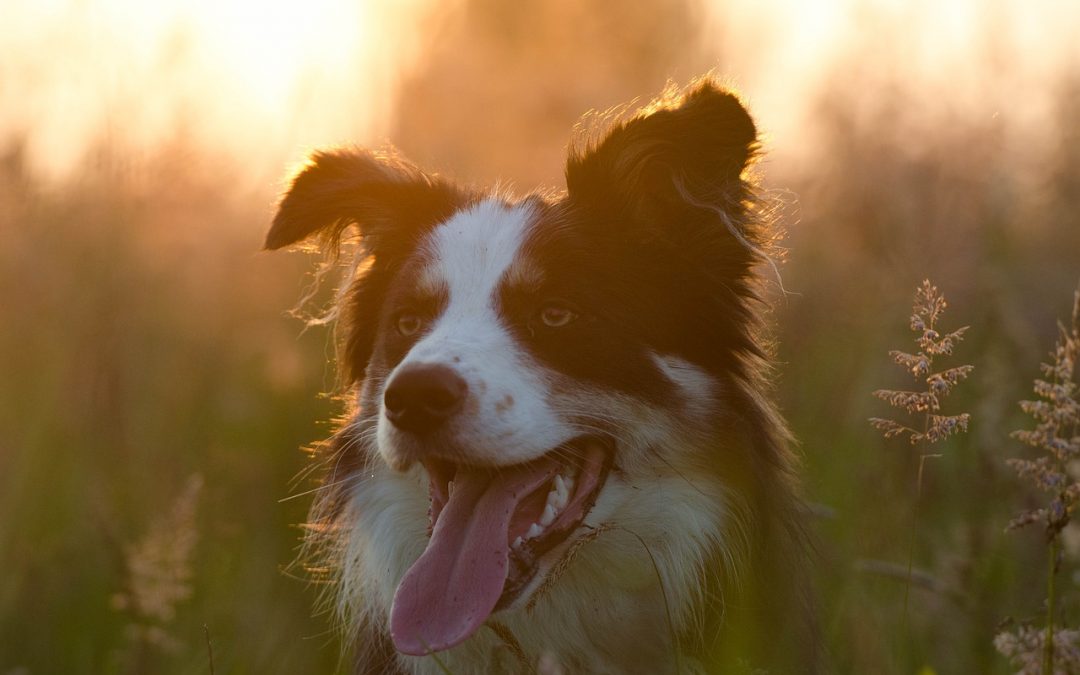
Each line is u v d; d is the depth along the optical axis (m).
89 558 5.61
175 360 7.14
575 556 3.93
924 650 4.71
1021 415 5.78
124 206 7.37
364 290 4.55
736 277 4.16
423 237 4.27
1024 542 5.21
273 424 6.52
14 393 6.75
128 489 6.12
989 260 7.16
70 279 7.08
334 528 4.43
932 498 5.61
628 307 3.97
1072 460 3.32
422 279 4.07
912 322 3.55
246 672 5.00
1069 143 8.31
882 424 3.63
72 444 6.46
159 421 6.72
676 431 3.97
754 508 4.07
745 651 3.96
